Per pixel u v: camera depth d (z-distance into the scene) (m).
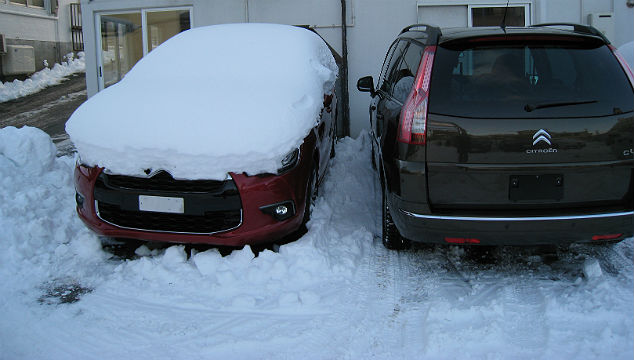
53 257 4.12
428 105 3.35
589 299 3.35
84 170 3.96
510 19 8.31
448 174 3.33
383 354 2.90
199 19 8.76
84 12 9.23
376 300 3.48
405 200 3.43
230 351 2.96
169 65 5.00
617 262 3.98
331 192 5.52
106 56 9.34
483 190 3.31
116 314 3.35
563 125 3.24
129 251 4.29
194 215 3.75
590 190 3.29
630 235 3.37
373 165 6.41
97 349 2.99
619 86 3.33
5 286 3.69
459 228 3.33
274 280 3.72
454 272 3.88
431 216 3.35
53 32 17.75
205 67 4.92
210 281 3.74
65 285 3.73
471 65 3.45
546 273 3.83
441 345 2.93
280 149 3.78
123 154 3.73
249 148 3.70
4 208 4.53
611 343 2.89
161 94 4.30
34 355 2.94
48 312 3.37
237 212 3.75
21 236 4.28
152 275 3.82
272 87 4.47
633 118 3.27
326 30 8.42
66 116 12.16
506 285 3.64
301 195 4.04
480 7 8.32
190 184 3.74
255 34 5.40
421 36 4.22
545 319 3.17
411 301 3.47
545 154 3.24
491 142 3.26
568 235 3.31
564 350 2.86
